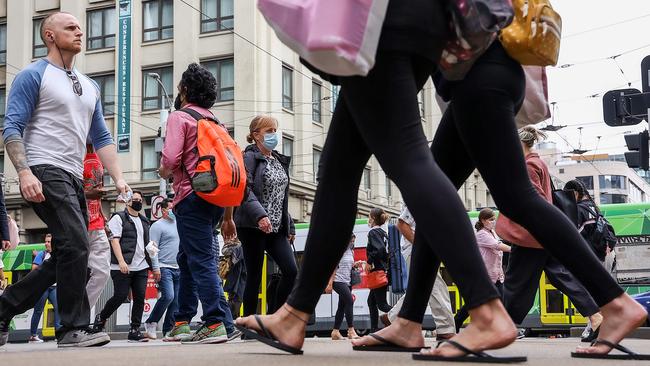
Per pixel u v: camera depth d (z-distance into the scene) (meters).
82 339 4.80
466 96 2.82
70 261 4.72
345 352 3.25
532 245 5.96
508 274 6.14
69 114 4.85
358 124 2.63
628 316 2.79
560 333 15.93
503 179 2.82
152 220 10.36
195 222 5.52
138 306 9.25
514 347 4.20
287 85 31.41
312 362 2.51
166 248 9.95
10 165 32.84
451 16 2.58
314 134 32.44
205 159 5.35
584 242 2.82
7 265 20.48
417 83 2.67
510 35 2.78
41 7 33.19
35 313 14.34
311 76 32.41
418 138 2.55
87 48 32.47
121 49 31.56
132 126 31.33
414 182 2.49
